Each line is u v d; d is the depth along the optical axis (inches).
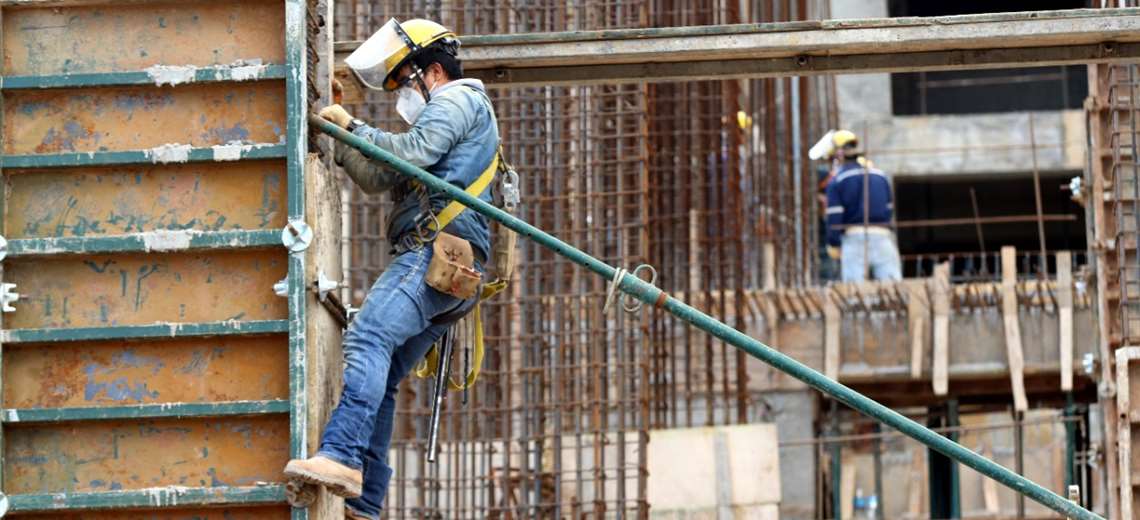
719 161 1461.6
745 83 1736.0
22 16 709.9
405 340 697.6
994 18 842.2
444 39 733.3
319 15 751.7
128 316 688.4
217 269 689.6
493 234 1245.7
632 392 1246.9
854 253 1692.9
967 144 2351.1
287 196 687.7
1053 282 1513.3
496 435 1263.5
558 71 869.2
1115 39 849.5
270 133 695.7
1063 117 2349.9
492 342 1240.8
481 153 713.0
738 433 1304.1
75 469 680.4
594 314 1240.2
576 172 1240.8
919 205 2539.4
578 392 1258.6
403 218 704.4
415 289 693.9
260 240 681.0
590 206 1243.2
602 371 1278.3
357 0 1228.5
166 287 689.6
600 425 1273.4
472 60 853.2
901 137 2361.0
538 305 1240.2
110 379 685.3
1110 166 1159.0
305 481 657.0
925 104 2610.7
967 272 1788.9
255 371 683.4
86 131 700.7
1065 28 837.8
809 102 1888.5
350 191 1285.7
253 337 684.1
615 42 852.0
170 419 680.4
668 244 1425.9
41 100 703.7
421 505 1221.1
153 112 700.7
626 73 868.6
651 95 1416.1
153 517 678.5
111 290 690.8
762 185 1665.8
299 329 674.8
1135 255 1133.7
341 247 733.3
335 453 664.4
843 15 2487.7
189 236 684.1
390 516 1259.2
